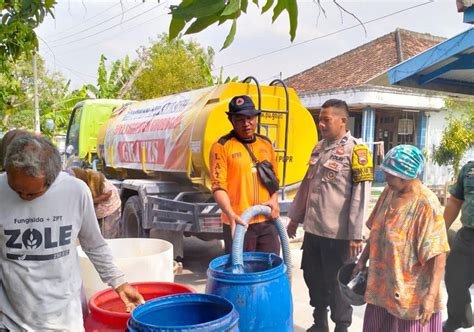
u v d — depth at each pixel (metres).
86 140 8.24
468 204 3.51
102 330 2.05
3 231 1.96
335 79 17.00
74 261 2.09
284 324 2.32
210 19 1.12
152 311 1.96
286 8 1.18
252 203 3.40
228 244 3.62
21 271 1.96
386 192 2.80
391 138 15.77
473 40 3.82
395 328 2.63
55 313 2.00
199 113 5.11
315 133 5.64
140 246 3.09
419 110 14.63
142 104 6.94
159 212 5.49
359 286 2.93
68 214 2.02
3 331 1.99
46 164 1.86
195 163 5.09
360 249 3.33
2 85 6.30
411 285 2.53
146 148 6.16
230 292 2.22
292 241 7.23
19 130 2.70
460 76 4.73
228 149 3.38
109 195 4.91
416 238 2.50
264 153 3.50
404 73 4.47
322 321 3.71
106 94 17.59
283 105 5.42
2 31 3.11
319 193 3.48
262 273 2.25
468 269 3.62
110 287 2.41
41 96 21.47
